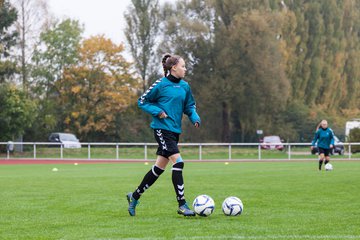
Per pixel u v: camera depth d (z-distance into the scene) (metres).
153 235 7.52
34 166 34.28
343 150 55.41
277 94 68.75
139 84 70.88
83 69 67.88
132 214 9.62
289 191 14.26
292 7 84.69
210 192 14.12
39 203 11.70
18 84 60.38
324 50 86.81
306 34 84.81
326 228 8.06
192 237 7.30
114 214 9.86
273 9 81.12
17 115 53.25
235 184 16.78
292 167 30.11
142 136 73.06
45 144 50.75
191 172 24.34
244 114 71.81
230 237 7.29
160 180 19.02
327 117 82.94
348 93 92.69
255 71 68.25
